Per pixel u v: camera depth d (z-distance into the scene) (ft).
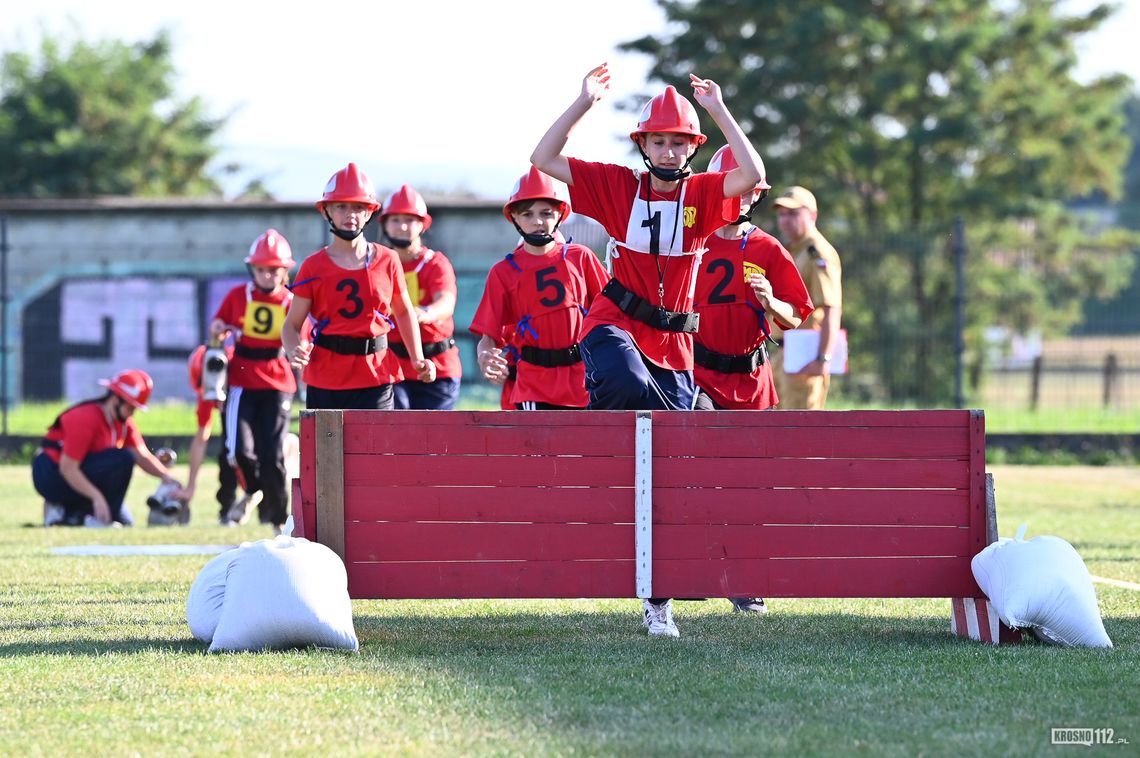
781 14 403.54
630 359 74.54
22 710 55.31
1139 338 277.23
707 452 72.13
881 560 72.33
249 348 135.33
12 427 249.55
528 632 75.41
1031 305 387.96
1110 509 152.56
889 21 419.74
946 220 408.87
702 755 48.67
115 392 145.28
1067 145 435.12
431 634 74.59
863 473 72.38
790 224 107.96
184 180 565.94
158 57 581.12
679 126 72.33
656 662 65.51
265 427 135.85
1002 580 70.28
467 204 292.20
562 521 71.82
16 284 318.45
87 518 145.89
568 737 51.13
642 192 74.13
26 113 547.90
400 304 98.02
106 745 50.19
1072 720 53.83
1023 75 435.12
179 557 112.06
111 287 319.47
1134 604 83.66
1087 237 454.81
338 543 71.41
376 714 54.70
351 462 71.51
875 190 421.59
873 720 53.83
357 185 95.71
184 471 221.05
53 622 78.07
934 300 292.61
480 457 71.67
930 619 81.10
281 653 67.15
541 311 94.53
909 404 284.61
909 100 412.16
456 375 115.85
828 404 283.38
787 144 400.67
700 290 90.68
